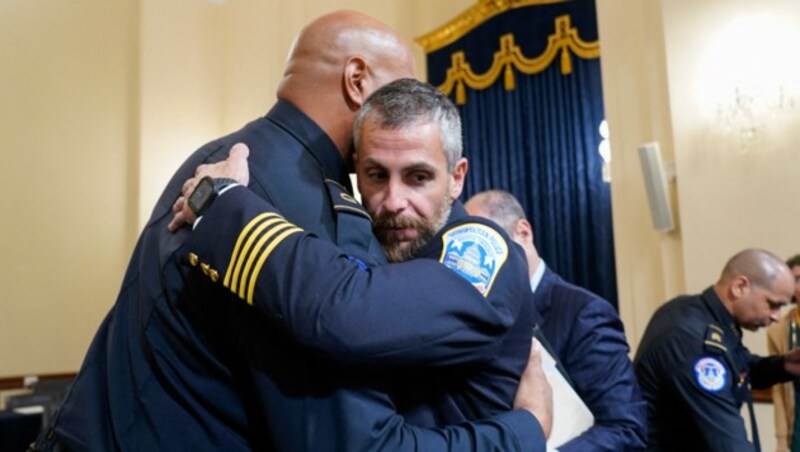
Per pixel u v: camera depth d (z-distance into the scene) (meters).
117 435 0.99
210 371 0.96
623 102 4.52
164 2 5.48
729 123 3.89
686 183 3.99
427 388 0.99
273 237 0.89
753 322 2.30
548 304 1.86
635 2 4.54
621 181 4.49
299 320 0.84
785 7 3.80
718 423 2.08
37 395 4.05
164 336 0.97
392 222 1.00
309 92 1.13
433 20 6.26
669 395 2.21
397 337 0.85
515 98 5.46
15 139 4.91
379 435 0.86
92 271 5.14
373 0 6.07
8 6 4.97
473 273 0.95
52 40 5.11
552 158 5.23
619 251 4.46
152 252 1.03
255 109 5.72
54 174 5.04
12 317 4.80
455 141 1.03
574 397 1.38
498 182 5.49
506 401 1.00
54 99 5.08
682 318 2.22
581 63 5.17
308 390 0.88
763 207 3.76
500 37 5.52
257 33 5.77
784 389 3.29
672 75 4.09
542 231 5.24
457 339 0.90
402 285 0.88
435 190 1.00
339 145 1.14
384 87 1.04
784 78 3.78
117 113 5.33
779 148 3.76
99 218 5.20
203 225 0.93
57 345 4.96
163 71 5.42
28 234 4.91
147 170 5.28
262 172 1.02
